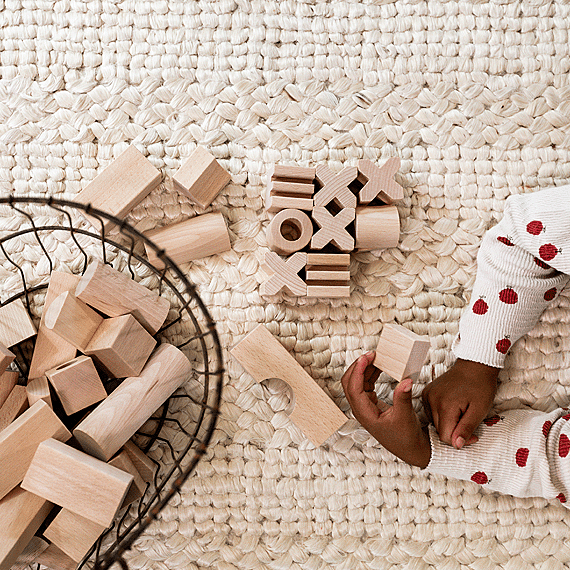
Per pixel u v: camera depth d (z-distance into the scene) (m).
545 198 0.74
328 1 0.82
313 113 0.81
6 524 0.63
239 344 0.76
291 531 0.82
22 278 0.78
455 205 0.83
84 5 0.79
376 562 0.82
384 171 0.76
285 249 0.76
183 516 0.80
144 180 0.75
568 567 0.83
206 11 0.80
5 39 0.79
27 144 0.79
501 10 0.83
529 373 0.83
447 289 0.83
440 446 0.78
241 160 0.81
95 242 0.80
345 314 0.82
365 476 0.82
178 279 0.80
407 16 0.82
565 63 0.83
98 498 0.63
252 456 0.81
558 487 0.75
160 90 0.80
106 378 0.78
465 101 0.82
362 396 0.74
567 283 0.83
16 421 0.65
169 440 0.80
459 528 0.83
